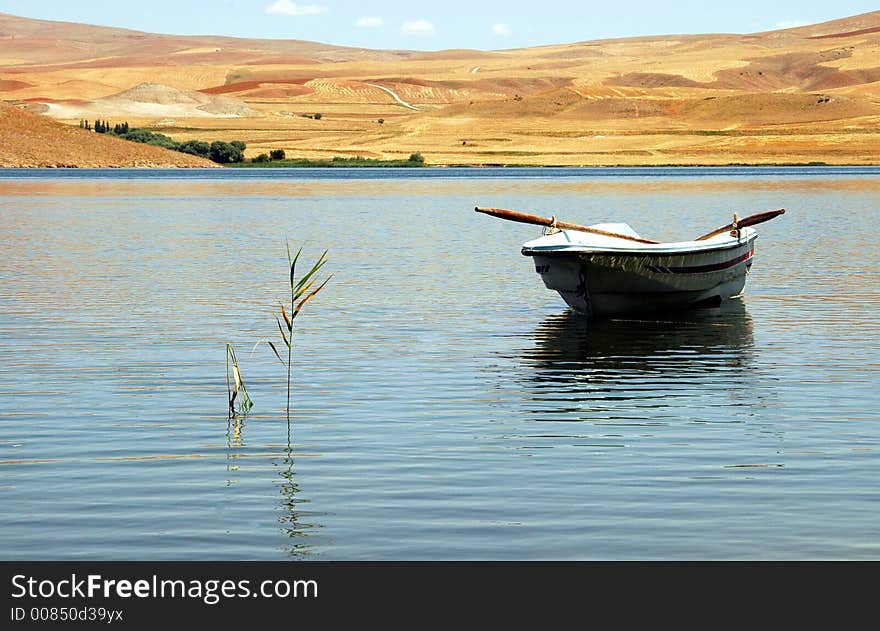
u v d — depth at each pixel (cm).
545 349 2778
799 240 5559
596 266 3144
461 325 3136
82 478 1719
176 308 3409
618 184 12112
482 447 1883
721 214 7425
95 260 4750
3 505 1600
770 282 4019
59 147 18688
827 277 4144
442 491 1653
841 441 1908
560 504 1595
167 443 1911
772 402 2200
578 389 2330
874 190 10538
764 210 7706
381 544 1470
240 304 3491
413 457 1823
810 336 2947
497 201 9000
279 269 4422
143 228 6425
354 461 1802
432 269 4422
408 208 8175
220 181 13525
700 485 1672
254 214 7581
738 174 15288
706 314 3328
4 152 18112
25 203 8825
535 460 1802
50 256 4906
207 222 6875
